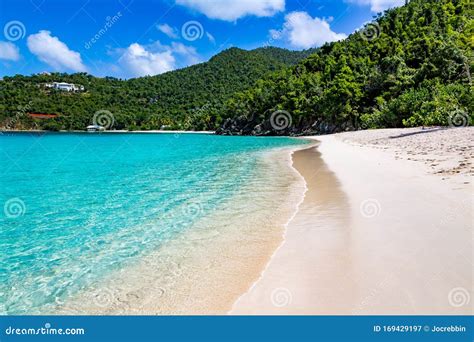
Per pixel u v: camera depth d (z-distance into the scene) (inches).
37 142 2338.8
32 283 238.4
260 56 7234.3
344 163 717.9
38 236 338.6
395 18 3900.1
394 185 419.8
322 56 4409.5
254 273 227.5
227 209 405.4
